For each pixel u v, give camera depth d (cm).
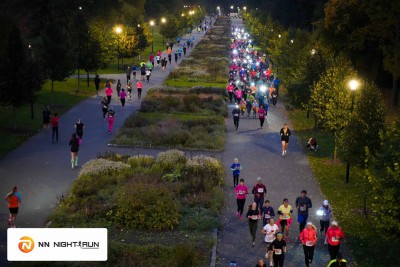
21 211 2183
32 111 3838
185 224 2097
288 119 4312
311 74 3934
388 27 4716
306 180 2738
